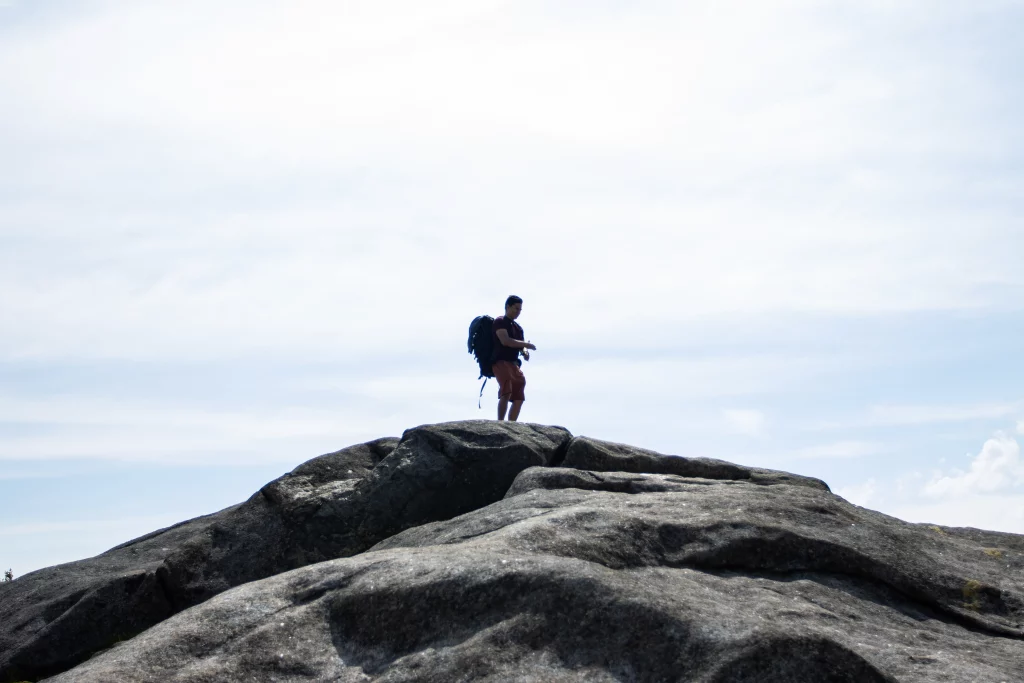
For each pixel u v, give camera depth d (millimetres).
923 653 5520
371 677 5188
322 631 5586
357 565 6086
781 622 5328
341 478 10875
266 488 10641
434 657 5160
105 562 12570
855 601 6586
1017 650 6234
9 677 9906
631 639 5012
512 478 10641
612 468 10695
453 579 5586
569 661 4992
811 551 6926
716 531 6887
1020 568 7770
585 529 6637
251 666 5250
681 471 10711
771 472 10750
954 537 8805
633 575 6121
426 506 10406
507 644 5125
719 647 4836
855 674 4762
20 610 11188
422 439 10828
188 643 5434
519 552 6035
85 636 10047
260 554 10086
